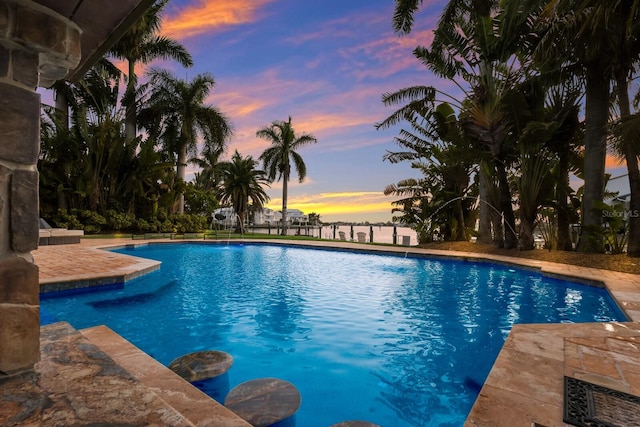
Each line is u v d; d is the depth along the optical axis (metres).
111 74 21.91
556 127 10.49
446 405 3.13
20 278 1.79
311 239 20.27
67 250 10.62
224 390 3.20
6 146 1.74
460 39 12.20
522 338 3.51
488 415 2.06
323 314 5.94
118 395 1.65
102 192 18.86
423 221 15.80
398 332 5.08
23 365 1.83
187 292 7.45
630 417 2.04
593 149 9.98
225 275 9.48
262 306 6.42
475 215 15.64
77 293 6.00
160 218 20.55
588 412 2.09
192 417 1.89
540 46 9.59
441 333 5.02
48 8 1.90
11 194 1.76
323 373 3.75
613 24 8.44
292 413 2.44
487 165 12.86
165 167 19.98
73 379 1.80
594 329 3.85
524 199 11.48
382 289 7.90
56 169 17.59
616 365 2.82
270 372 3.77
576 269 8.52
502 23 10.88
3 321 1.75
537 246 12.88
